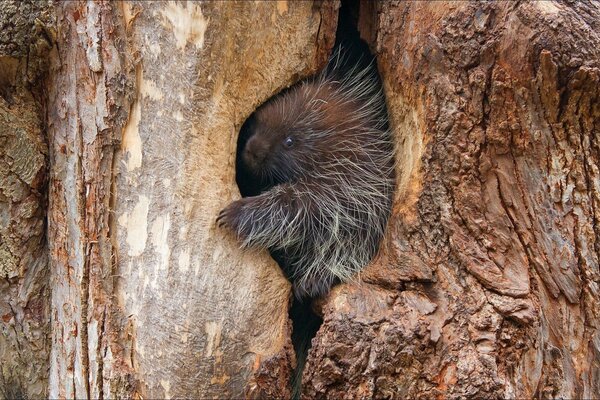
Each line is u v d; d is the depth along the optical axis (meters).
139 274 1.13
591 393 1.13
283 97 1.28
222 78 1.16
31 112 1.17
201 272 1.14
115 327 1.12
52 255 1.17
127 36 1.14
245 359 1.14
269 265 1.18
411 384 1.12
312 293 1.26
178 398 1.12
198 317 1.13
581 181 1.14
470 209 1.15
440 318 1.13
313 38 1.20
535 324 1.12
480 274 1.14
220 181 1.17
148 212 1.14
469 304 1.13
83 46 1.14
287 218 1.27
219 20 1.15
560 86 1.12
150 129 1.14
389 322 1.13
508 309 1.12
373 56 1.31
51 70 1.16
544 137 1.14
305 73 1.21
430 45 1.17
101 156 1.13
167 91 1.14
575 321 1.13
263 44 1.18
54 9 1.14
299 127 1.28
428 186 1.16
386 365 1.12
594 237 1.14
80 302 1.13
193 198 1.15
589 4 1.13
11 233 1.17
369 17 1.25
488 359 1.11
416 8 1.19
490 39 1.14
